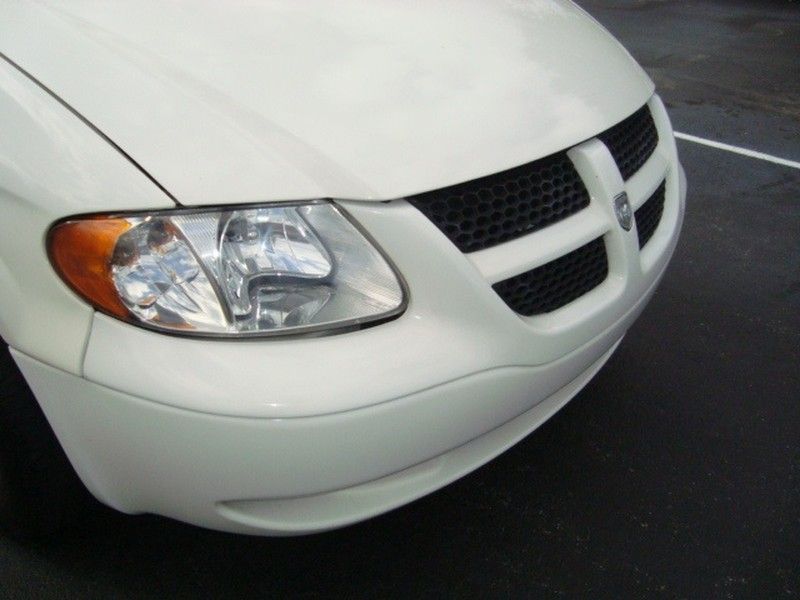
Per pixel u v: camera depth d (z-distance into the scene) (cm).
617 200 176
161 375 131
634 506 214
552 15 225
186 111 142
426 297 144
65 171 135
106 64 150
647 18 833
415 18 190
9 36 157
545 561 196
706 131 519
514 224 158
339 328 139
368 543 198
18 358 143
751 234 378
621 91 200
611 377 267
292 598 183
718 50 718
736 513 214
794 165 467
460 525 205
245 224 136
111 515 196
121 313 133
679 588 191
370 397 136
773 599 189
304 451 135
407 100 159
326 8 184
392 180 142
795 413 254
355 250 141
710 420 248
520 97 174
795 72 658
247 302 135
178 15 170
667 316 305
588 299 175
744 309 313
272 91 152
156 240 133
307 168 140
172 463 138
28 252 136
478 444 166
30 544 190
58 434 151
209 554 192
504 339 151
